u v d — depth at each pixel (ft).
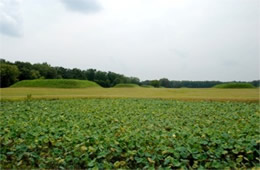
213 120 36.47
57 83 214.90
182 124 33.71
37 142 22.89
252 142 21.50
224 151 20.34
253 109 52.47
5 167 19.47
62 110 47.67
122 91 144.36
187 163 19.13
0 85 254.47
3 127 28.86
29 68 310.86
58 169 19.13
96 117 38.06
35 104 61.41
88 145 22.65
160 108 53.67
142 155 20.30
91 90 155.43
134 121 34.86
